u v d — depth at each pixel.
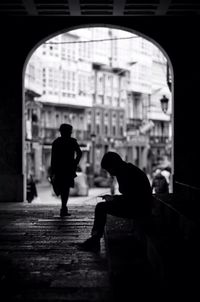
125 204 6.39
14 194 12.99
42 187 38.56
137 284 4.51
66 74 48.03
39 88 43.78
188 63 12.93
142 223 6.29
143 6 12.01
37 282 5.00
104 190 36.56
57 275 5.27
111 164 6.35
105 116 53.44
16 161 13.02
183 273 3.86
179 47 12.94
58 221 9.08
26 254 6.30
